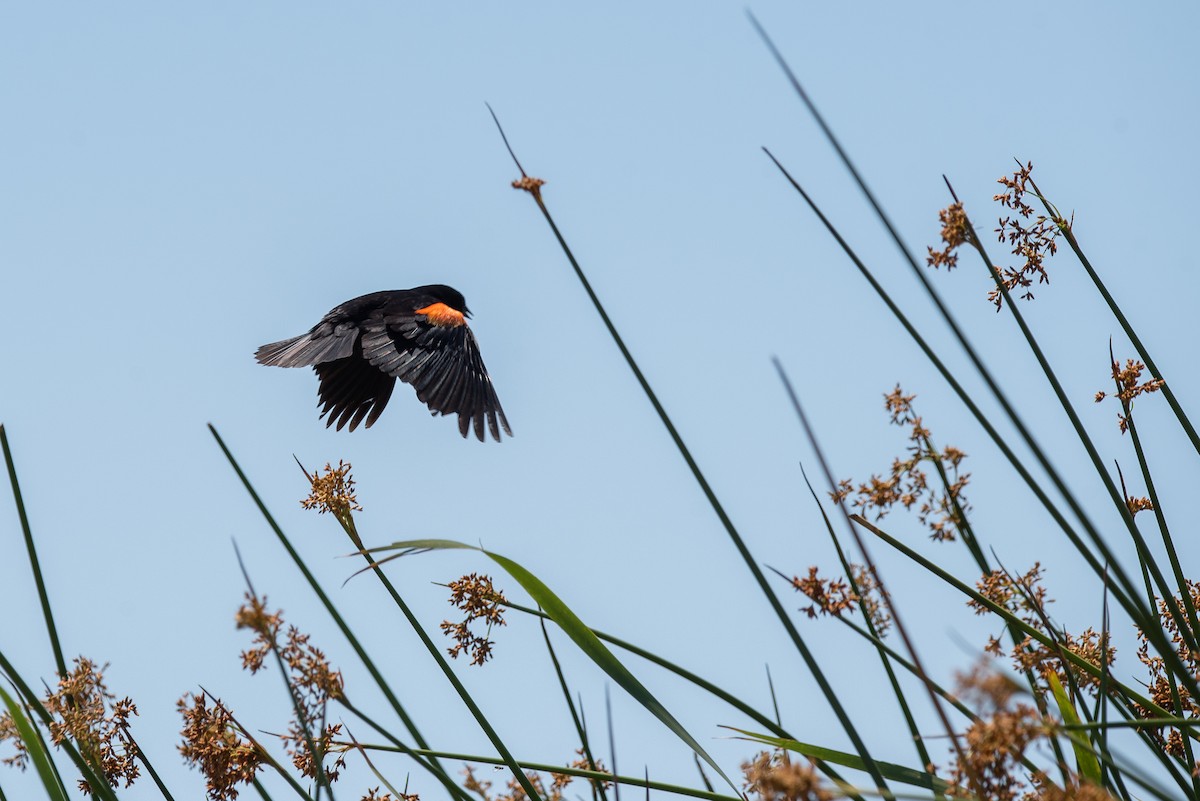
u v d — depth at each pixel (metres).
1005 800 6.01
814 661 6.57
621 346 7.44
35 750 7.76
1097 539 6.51
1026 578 8.20
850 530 6.24
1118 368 8.95
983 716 6.42
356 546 8.69
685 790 8.02
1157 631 6.66
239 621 6.71
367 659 7.99
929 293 6.57
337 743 8.29
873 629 7.90
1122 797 7.59
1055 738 7.22
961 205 7.84
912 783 7.85
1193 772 7.93
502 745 8.01
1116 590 7.14
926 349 7.60
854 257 7.71
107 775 8.09
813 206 7.73
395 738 7.89
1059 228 8.71
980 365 6.52
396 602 8.31
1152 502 8.86
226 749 8.00
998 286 7.88
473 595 8.59
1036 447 6.52
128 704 8.17
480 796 9.09
